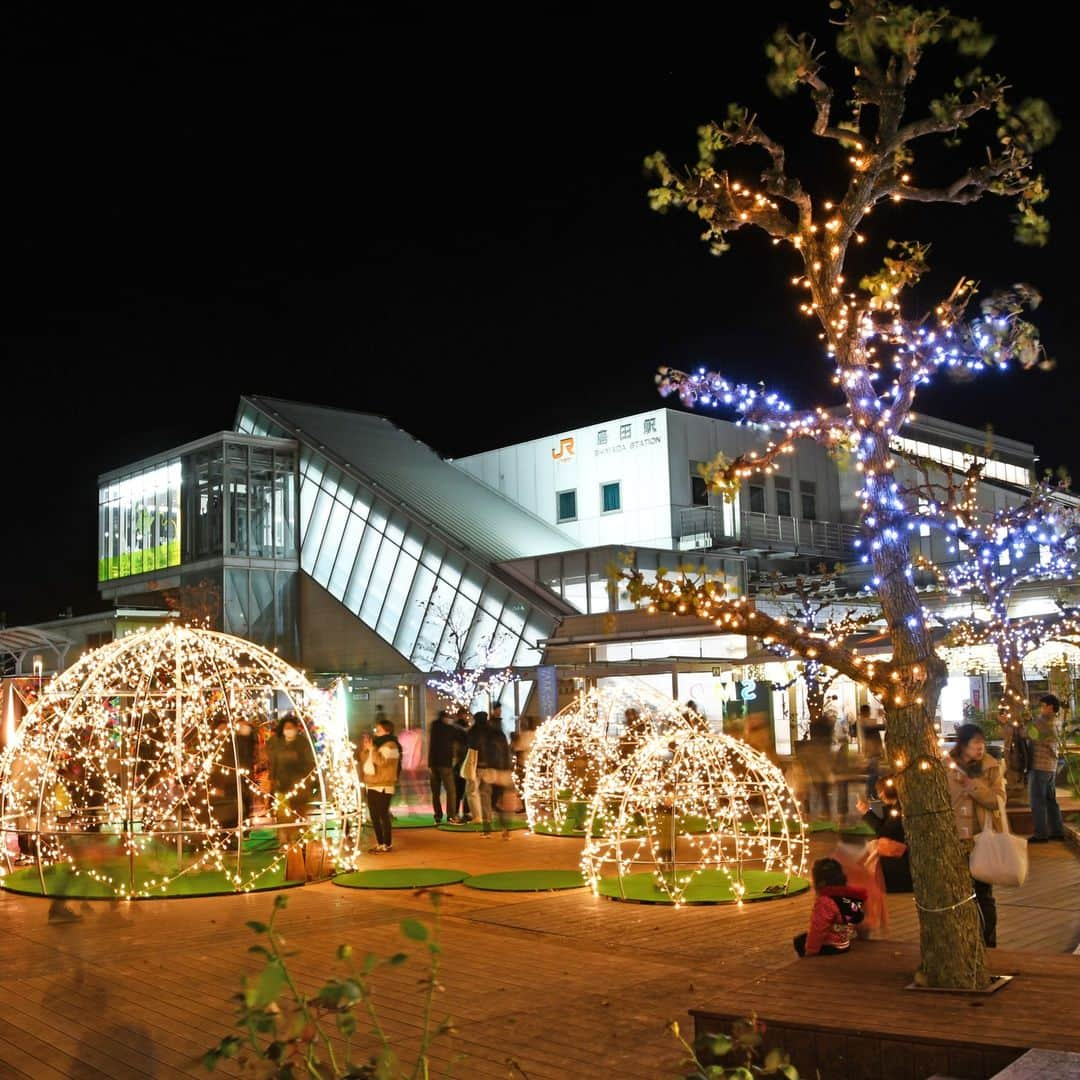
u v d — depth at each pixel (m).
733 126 8.03
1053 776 15.90
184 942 10.83
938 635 20.70
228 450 52.50
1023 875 8.34
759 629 7.48
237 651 17.09
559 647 32.66
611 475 51.28
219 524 52.00
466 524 48.81
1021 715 16.56
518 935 10.91
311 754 16.61
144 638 16.11
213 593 50.50
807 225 8.19
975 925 6.70
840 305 8.09
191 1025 7.98
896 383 8.34
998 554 19.77
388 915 12.12
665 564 42.25
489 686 38.91
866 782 20.11
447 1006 8.32
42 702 16.25
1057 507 21.89
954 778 9.66
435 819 21.39
